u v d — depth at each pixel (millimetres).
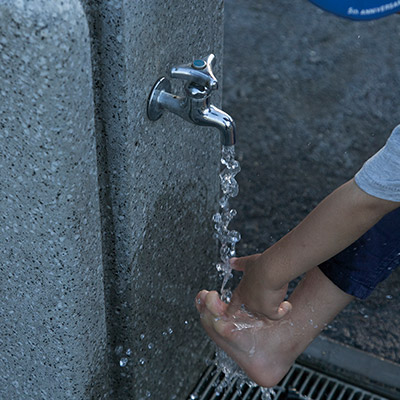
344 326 2559
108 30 1278
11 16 1122
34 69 1168
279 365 1941
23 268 1458
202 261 2059
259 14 4477
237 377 2324
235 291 1748
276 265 1566
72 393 1653
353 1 1368
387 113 3654
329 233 1479
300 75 3934
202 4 1568
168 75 1507
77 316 1517
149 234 1655
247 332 1869
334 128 3541
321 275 1897
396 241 1781
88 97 1268
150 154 1532
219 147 1917
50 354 1592
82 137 1293
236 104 3695
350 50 4156
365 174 1392
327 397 2322
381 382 2352
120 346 1777
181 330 2057
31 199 1335
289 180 3219
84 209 1386
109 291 1673
